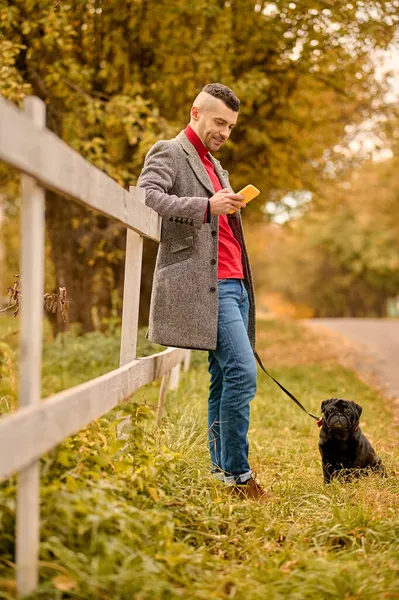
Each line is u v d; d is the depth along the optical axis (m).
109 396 3.20
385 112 16.08
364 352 16.77
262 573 2.94
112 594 2.46
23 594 2.36
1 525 2.62
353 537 3.38
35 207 2.26
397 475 5.06
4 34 10.15
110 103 10.27
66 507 2.64
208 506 3.63
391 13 11.87
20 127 2.06
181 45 11.67
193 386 8.30
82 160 2.64
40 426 2.31
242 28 12.17
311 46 12.14
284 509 3.92
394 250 52.81
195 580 2.80
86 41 11.77
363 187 28.97
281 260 59.69
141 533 2.93
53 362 10.48
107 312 14.14
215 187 4.28
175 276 4.00
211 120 4.14
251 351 4.11
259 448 5.89
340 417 4.66
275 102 13.17
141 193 3.79
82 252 12.92
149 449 3.97
